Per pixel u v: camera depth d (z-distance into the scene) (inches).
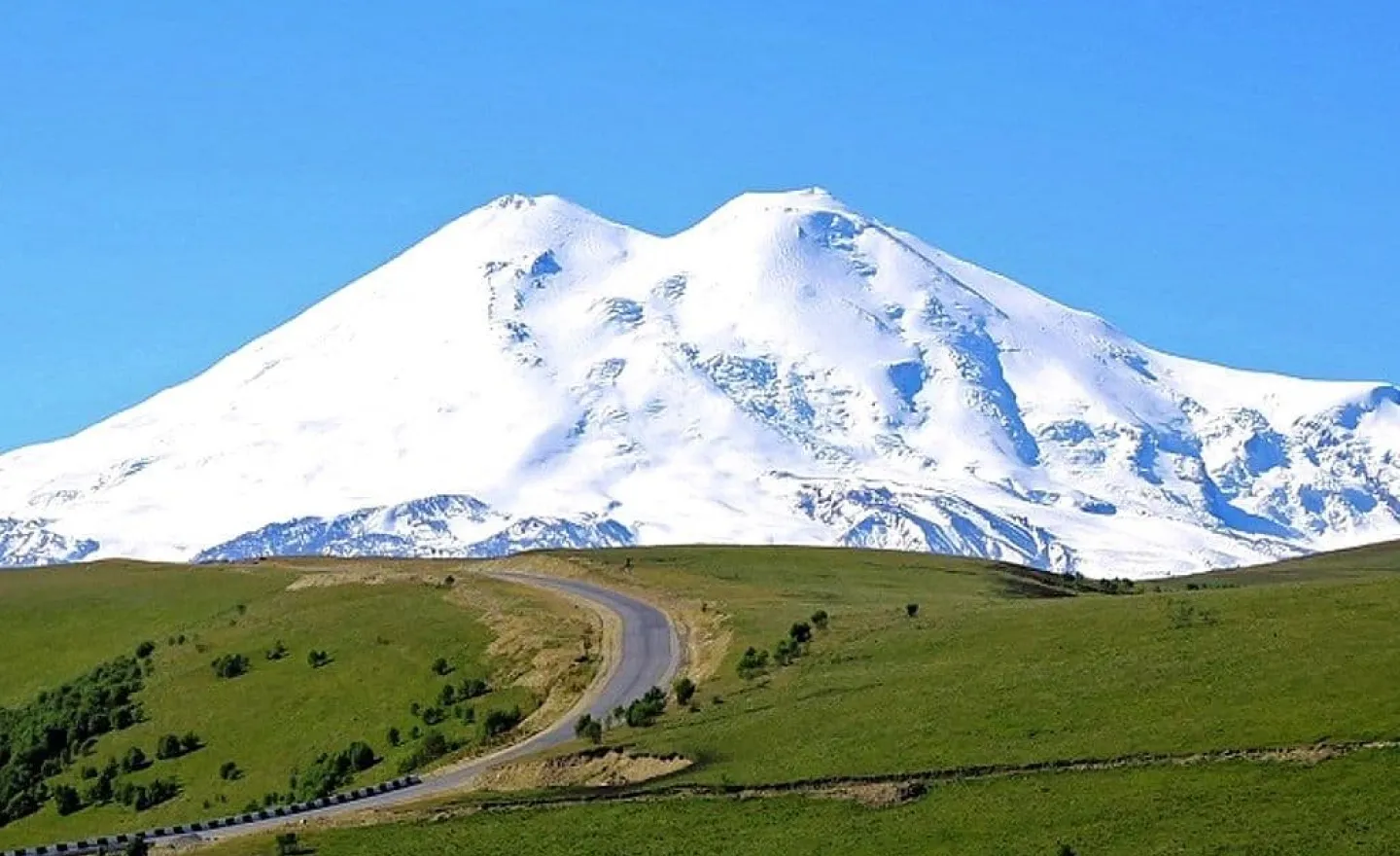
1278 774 7032.5
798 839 7283.5
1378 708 7445.9
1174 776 7204.7
